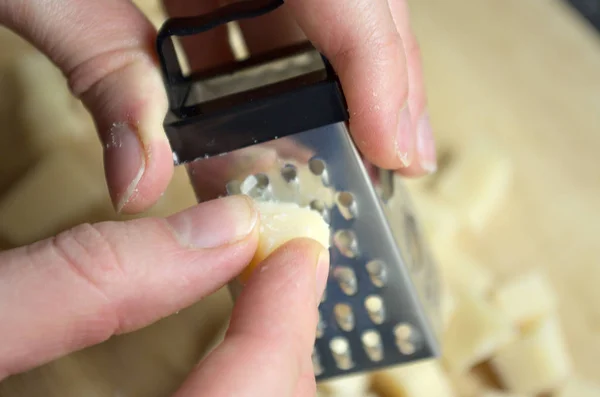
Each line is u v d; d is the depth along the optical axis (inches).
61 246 7.0
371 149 7.7
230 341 6.8
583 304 11.5
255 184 7.5
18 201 10.8
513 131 12.7
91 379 10.3
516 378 11.2
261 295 6.9
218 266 7.1
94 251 6.9
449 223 11.6
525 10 13.4
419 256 8.5
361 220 7.5
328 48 7.7
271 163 7.3
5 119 11.5
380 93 7.6
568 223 11.9
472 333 11.0
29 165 11.5
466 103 13.0
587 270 11.7
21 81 11.6
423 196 11.9
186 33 7.2
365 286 7.8
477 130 12.8
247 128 7.2
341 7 7.5
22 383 10.2
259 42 9.9
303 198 7.5
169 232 7.1
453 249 11.8
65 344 7.1
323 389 10.7
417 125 8.8
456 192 12.0
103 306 7.0
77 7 8.2
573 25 13.1
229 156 7.3
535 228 12.0
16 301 6.8
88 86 8.2
